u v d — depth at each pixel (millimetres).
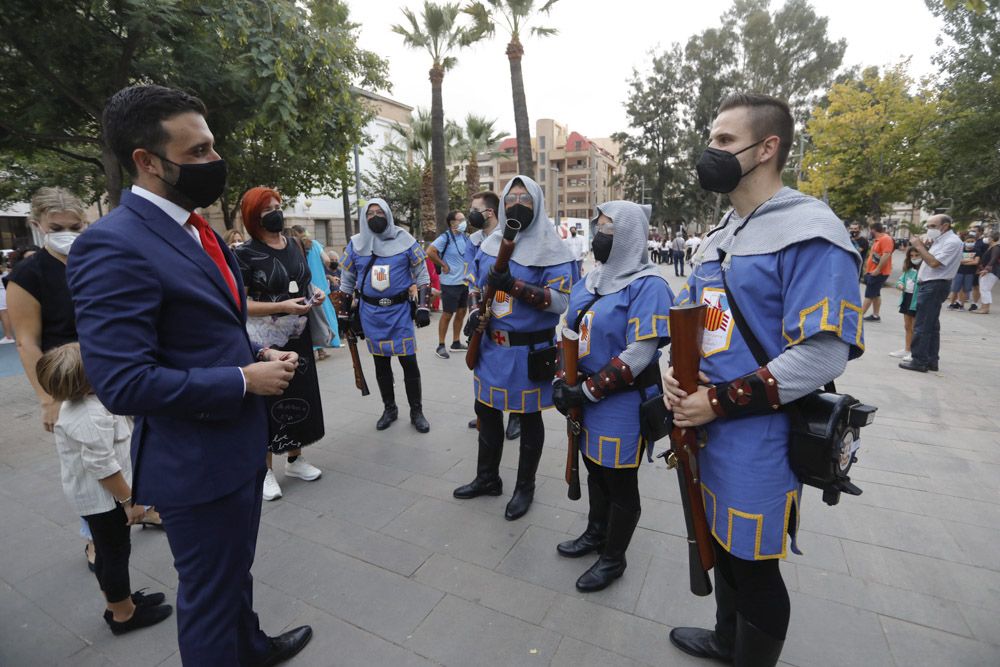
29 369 2510
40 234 2646
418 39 12492
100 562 2104
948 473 3434
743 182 1521
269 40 5898
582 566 2578
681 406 1511
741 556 1503
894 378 5637
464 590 2416
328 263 8016
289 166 11891
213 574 1554
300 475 3545
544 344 2953
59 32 5289
